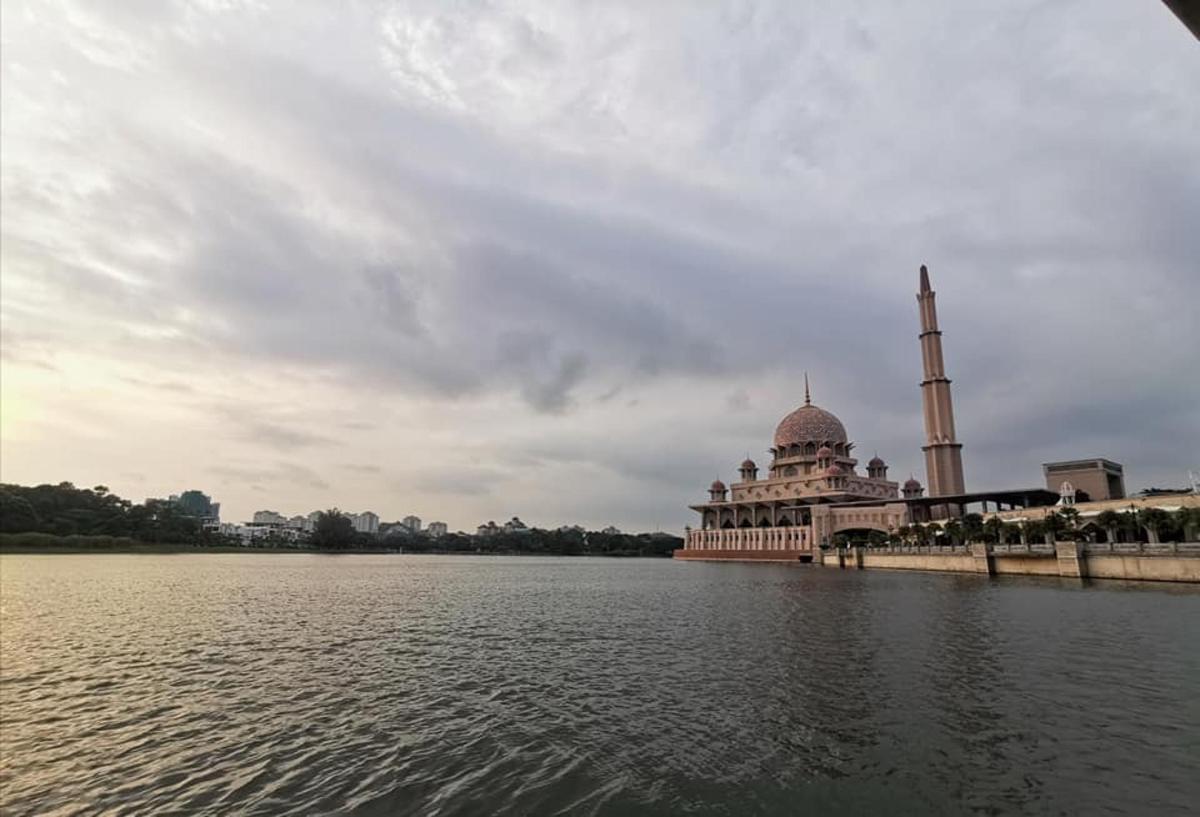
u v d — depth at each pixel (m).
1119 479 127.00
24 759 20.00
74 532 189.12
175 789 17.84
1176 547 72.19
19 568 112.50
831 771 18.89
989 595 64.44
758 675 30.66
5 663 33.84
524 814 16.38
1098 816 16.00
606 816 16.22
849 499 173.50
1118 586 70.69
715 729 22.69
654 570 150.88
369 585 90.12
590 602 66.88
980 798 17.06
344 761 19.88
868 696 26.56
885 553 128.00
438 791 17.70
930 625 44.91
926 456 151.50
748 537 187.75
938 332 152.12
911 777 18.42
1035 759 19.56
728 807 16.72
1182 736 21.31
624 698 26.83
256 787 17.98
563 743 21.36
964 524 111.00
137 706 25.75
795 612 54.62
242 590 77.44
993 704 25.12
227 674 31.47
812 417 196.25
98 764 19.64
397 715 24.55
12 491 186.88
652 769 19.17
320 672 32.00
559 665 33.66
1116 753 19.94
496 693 27.77
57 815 16.28
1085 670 30.30
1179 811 16.20
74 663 33.88
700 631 45.16
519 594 77.62
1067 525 88.81
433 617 54.16
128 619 50.56
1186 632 39.56
